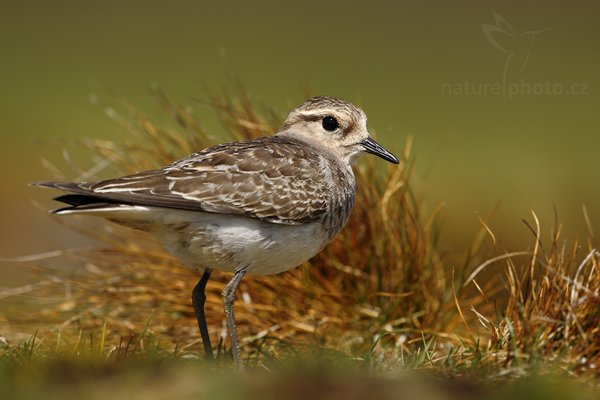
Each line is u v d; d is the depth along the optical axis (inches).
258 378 342.6
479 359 362.3
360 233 492.7
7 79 1237.1
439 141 1019.9
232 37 1433.3
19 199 871.1
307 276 487.2
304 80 1209.4
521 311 379.2
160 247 509.0
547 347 370.0
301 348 444.5
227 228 396.5
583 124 1086.4
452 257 547.8
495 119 1111.0
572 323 371.2
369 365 380.2
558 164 914.1
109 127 1030.4
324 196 417.1
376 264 488.7
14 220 820.6
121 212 383.9
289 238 408.5
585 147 989.2
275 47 1378.0
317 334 467.2
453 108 1140.5
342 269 490.9
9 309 502.3
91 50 1368.1
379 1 1566.2
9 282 691.4
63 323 475.2
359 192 493.7
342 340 456.4
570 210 741.3
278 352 436.1
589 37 1328.7
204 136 520.1
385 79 1235.2
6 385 331.9
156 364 368.5
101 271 501.4
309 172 414.9
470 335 403.2
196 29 1472.7
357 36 1422.2
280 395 316.5
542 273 423.8
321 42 1400.1
